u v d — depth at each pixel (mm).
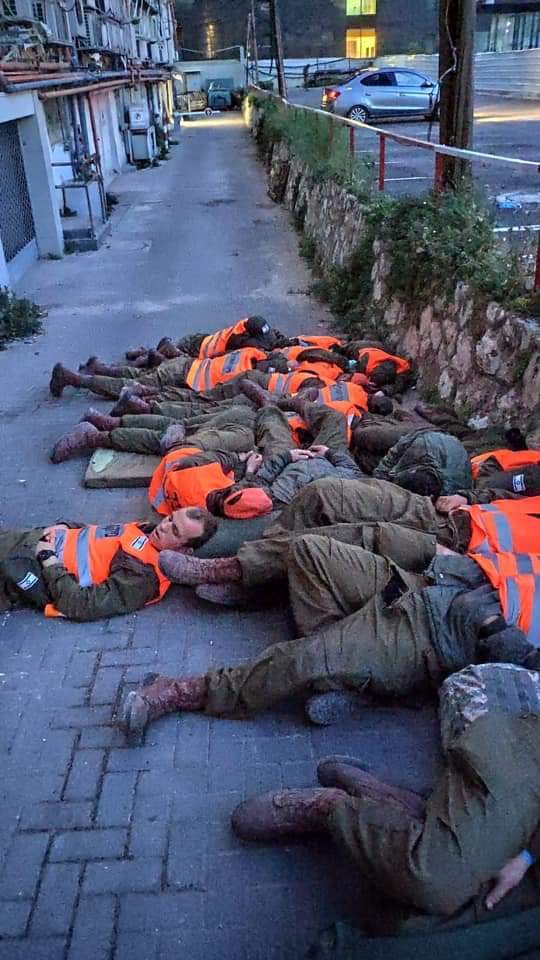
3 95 9516
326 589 3256
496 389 5227
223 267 11086
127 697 3029
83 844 2639
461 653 2953
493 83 28984
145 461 5152
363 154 12445
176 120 38625
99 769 2914
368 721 3084
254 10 42406
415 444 4277
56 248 11953
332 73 39500
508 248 5992
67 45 13219
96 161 14578
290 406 5305
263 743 3004
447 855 2178
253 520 3951
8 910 2441
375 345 6820
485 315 5500
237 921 2395
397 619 3023
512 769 2289
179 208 15797
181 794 2805
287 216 14523
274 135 19641
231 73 55312
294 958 2287
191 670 3391
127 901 2457
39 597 3713
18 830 2689
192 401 5887
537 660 2867
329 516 3764
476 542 3436
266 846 2621
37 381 7086
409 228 7203
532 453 4207
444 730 2754
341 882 2498
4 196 10516
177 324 8664
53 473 5250
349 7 46594
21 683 3348
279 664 2953
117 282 10477
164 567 3619
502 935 2115
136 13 26938
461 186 7078
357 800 2408
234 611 3768
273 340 6832
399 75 20812
